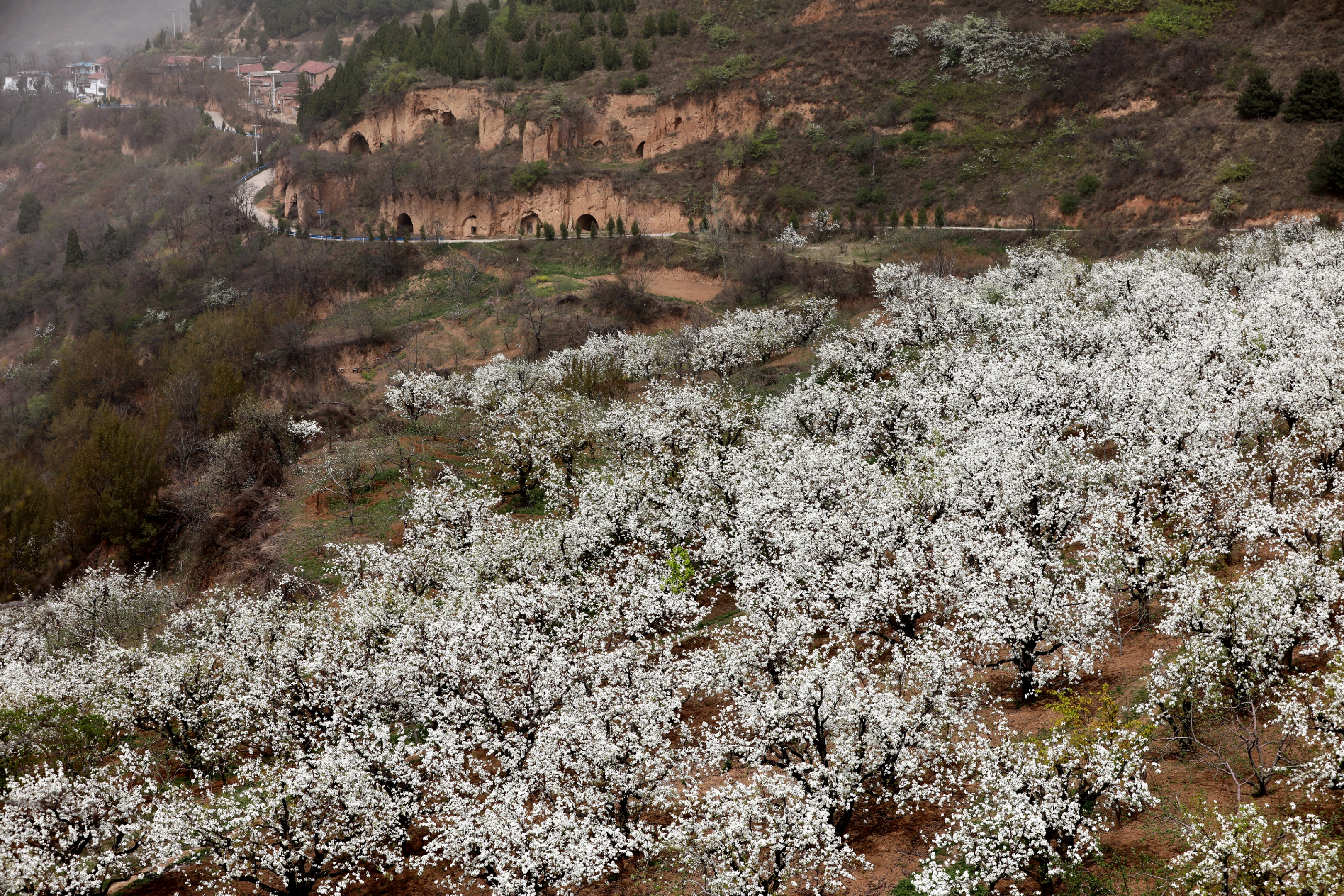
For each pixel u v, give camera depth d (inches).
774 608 1060.5
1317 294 1620.3
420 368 3164.4
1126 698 885.8
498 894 748.0
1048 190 3489.2
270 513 1951.3
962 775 789.9
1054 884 699.4
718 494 1434.5
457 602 1157.7
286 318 3708.2
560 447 1780.3
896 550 1093.8
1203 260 2164.1
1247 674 811.4
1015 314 1911.9
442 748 899.4
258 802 858.8
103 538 2204.7
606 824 838.5
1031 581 928.3
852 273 3134.8
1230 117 3368.6
